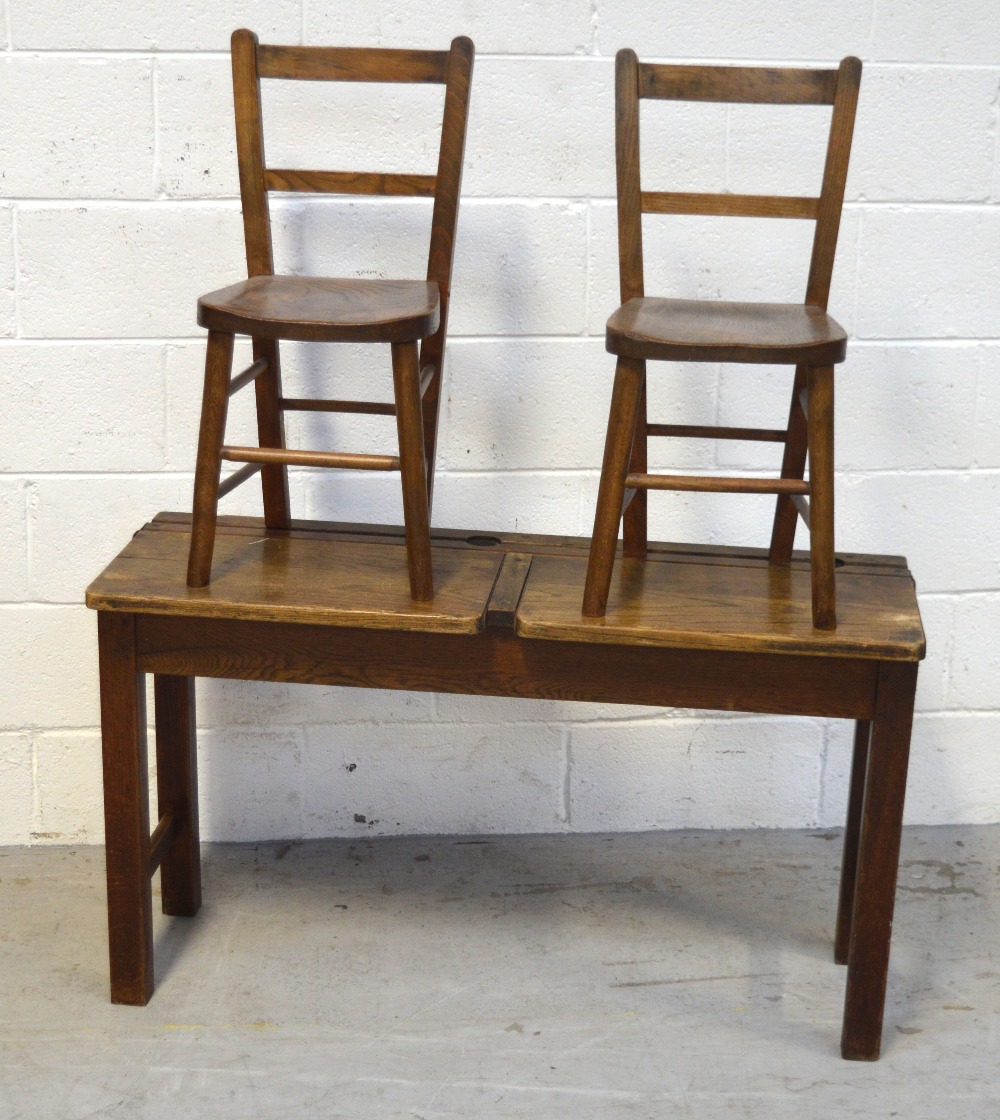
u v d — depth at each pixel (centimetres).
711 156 214
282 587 183
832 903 225
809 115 212
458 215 208
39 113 207
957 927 217
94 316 217
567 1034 190
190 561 181
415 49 191
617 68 189
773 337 167
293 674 184
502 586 187
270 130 211
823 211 192
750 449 228
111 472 224
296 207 214
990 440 228
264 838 243
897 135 214
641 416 196
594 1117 174
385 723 238
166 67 207
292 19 206
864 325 222
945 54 211
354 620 176
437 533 210
